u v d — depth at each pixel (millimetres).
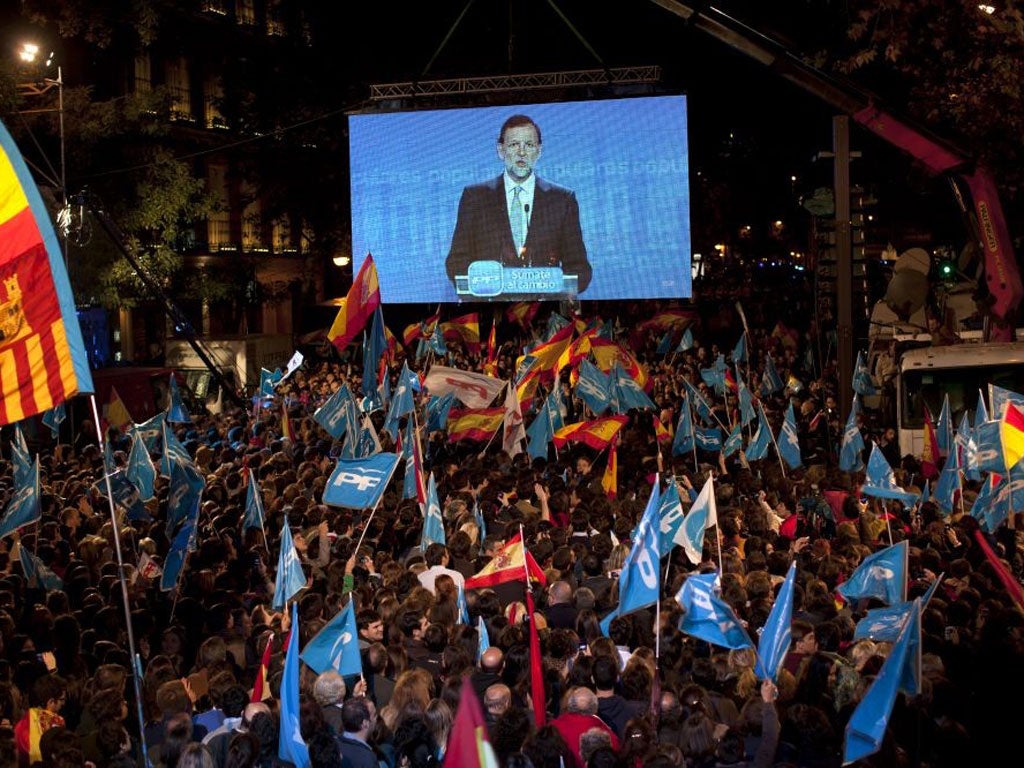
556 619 10258
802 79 19484
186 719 7531
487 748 4594
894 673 7129
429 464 17344
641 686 8383
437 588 10258
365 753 7406
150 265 38719
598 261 32719
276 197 48625
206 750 6875
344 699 7906
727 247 62031
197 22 48906
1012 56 22125
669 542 11336
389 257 33625
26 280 6664
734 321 50344
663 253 32438
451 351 33344
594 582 11039
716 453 19828
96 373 30016
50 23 42625
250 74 47688
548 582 11125
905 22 22719
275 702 8156
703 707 7699
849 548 11945
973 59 22781
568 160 32562
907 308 28688
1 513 15117
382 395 21188
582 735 7078
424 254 33438
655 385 25828
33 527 15070
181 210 41812
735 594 10109
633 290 32688
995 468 13531
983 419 14859
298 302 57688
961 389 21672
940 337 25188
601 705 8195
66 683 8773
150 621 10602
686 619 8766
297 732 7277
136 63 47969
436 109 32969
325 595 11469
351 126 33312
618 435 17391
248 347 35500
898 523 14023
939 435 17625
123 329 46438
